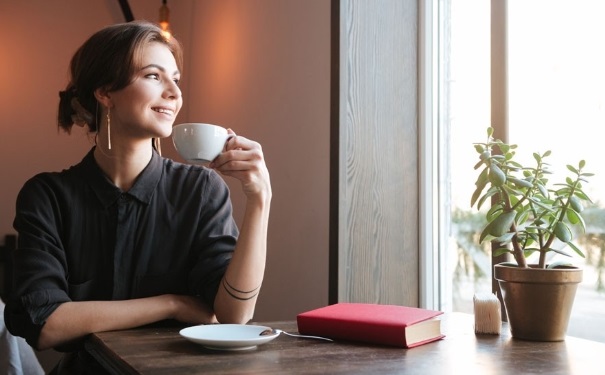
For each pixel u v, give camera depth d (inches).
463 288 74.2
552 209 46.8
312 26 85.5
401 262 73.2
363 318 41.5
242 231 51.2
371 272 70.9
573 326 61.7
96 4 140.7
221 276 52.4
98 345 41.2
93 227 52.6
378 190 72.1
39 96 134.3
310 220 83.6
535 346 41.3
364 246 70.6
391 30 74.6
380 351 38.0
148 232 53.8
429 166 75.4
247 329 41.4
